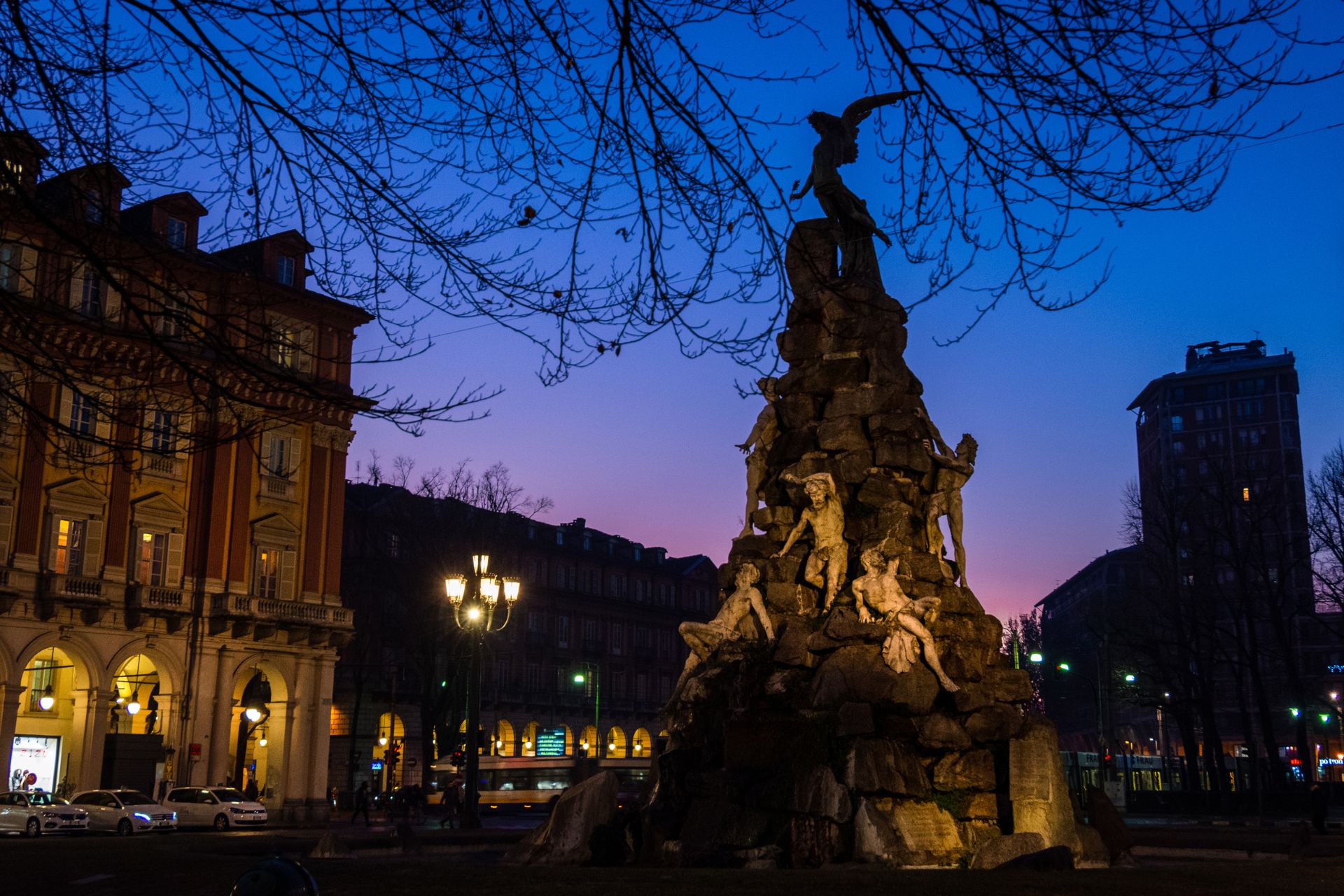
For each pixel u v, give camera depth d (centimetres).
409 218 721
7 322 723
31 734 4209
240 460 4634
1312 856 1784
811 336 1939
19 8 645
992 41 646
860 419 1866
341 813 5675
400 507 6306
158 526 4391
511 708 8425
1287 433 11344
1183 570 5844
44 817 3319
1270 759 5400
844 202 1942
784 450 1908
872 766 1503
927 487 1856
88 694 4159
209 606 4462
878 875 1162
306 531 4828
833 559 1755
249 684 5694
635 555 10381
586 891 1062
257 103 688
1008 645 9062
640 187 707
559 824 1559
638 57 672
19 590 3991
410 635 6216
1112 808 1672
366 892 1084
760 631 1745
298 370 764
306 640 4759
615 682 9544
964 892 1028
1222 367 11769
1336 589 5175
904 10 650
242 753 5278
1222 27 613
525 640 8688
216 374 746
